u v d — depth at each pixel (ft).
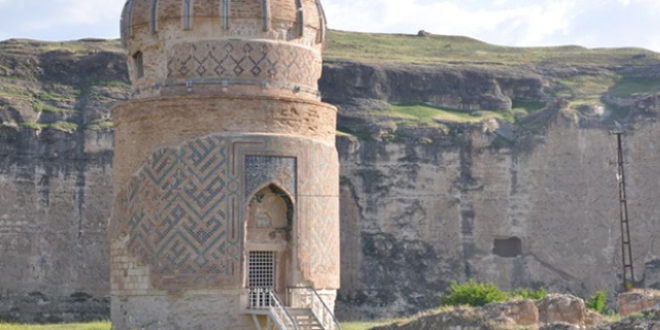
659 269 270.87
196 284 118.11
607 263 272.72
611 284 271.69
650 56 346.95
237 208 119.44
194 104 121.19
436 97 296.71
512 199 272.31
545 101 305.12
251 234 121.70
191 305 118.21
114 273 124.57
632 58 344.69
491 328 105.40
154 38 127.24
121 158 125.80
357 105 282.36
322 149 125.39
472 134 272.92
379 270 256.73
